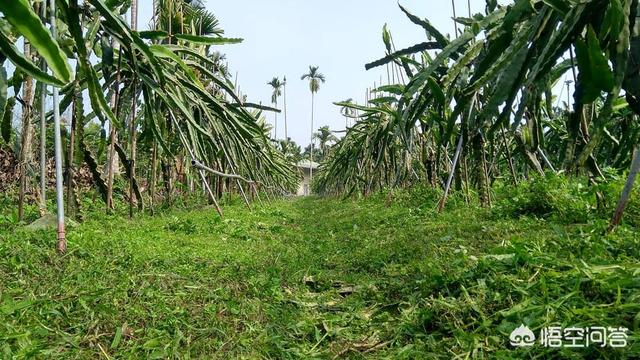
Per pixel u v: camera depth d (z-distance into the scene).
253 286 2.99
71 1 2.57
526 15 1.85
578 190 4.49
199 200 10.20
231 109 7.00
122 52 5.05
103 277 2.75
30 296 2.28
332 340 2.34
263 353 2.07
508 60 1.75
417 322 2.25
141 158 10.34
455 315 2.14
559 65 3.40
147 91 5.18
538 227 3.89
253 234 5.98
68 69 1.67
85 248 3.41
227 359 1.97
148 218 6.21
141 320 2.22
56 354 1.80
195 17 8.92
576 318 1.78
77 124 4.54
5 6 1.51
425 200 7.52
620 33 1.51
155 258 3.45
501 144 5.98
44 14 3.25
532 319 1.86
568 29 1.61
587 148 1.60
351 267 3.82
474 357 1.79
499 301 2.12
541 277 2.11
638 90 1.66
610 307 1.80
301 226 8.05
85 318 2.16
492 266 2.51
